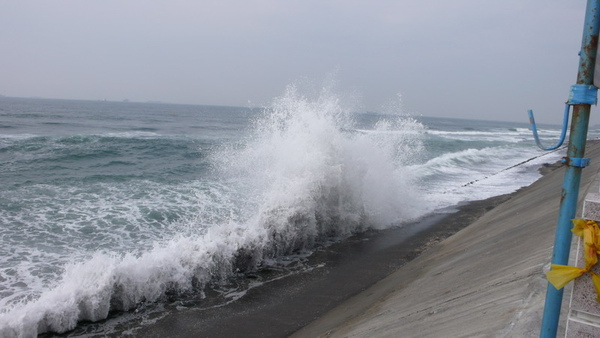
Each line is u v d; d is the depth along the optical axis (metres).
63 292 4.30
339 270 5.73
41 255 5.78
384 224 8.06
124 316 4.42
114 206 8.41
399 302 3.65
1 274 5.11
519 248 3.68
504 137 45.94
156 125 38.47
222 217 7.85
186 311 4.54
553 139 45.03
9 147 16.22
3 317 3.96
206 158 16.16
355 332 3.27
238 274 5.55
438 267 4.54
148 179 11.35
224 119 57.66
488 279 3.14
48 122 33.66
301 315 4.45
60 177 11.27
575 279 1.38
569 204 1.33
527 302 2.28
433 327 2.62
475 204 9.84
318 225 7.18
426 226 7.94
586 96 1.25
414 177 13.28
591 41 1.23
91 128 30.36
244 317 4.41
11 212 7.73
